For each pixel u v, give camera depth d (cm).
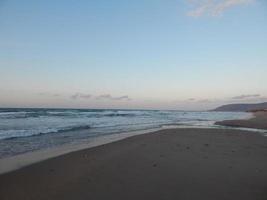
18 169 888
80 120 3988
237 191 680
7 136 1803
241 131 2481
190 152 1235
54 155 1148
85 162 997
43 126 2642
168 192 670
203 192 671
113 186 713
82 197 636
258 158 1133
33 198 627
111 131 2366
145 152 1217
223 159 1084
